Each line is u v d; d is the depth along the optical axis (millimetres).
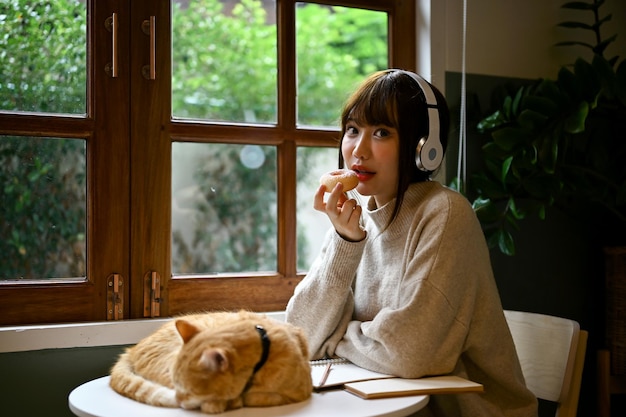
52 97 1562
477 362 1256
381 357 1153
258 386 963
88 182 1524
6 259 1523
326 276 1292
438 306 1146
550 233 1928
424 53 1810
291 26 1727
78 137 1517
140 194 1556
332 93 4602
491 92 1863
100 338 1446
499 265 1862
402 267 1268
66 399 1426
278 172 1723
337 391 1071
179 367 931
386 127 1290
